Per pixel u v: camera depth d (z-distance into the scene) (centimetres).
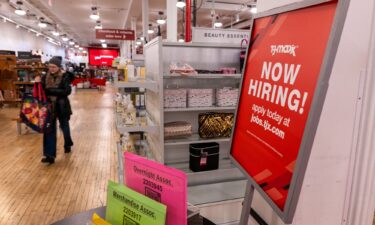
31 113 455
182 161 356
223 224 298
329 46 79
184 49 337
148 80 315
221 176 349
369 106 158
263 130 113
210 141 330
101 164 481
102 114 978
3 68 1034
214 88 347
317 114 82
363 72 157
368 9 152
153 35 1894
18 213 321
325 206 170
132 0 959
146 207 86
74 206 339
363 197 168
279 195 97
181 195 84
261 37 126
